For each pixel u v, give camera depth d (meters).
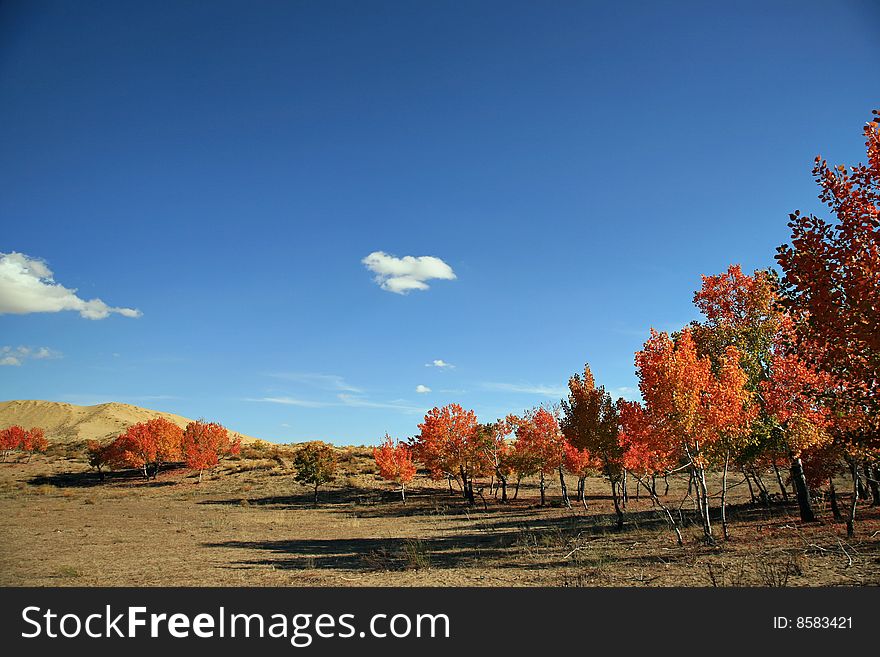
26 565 16.11
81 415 155.25
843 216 8.98
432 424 41.34
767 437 19.02
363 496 48.31
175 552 19.14
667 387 16.41
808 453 19.12
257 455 74.81
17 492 53.34
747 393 16.72
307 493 50.16
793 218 9.30
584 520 27.00
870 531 16.00
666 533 19.14
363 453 72.94
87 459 79.50
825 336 9.30
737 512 25.03
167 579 13.72
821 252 9.06
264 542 22.47
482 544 20.02
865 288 8.52
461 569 14.34
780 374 18.48
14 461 78.31
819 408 17.17
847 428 13.76
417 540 22.75
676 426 16.28
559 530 23.12
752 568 12.07
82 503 43.88
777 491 35.88
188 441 62.62
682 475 43.06
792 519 20.48
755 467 26.41
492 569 14.07
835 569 11.49
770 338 20.30
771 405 18.52
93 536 23.73
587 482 54.94
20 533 24.52
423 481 57.09
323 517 35.34
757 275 20.77
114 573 14.75
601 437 22.73
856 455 14.77
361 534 25.64
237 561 17.00
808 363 10.16
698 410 16.30
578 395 23.91
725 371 16.80
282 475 59.75
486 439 42.31
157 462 64.44
